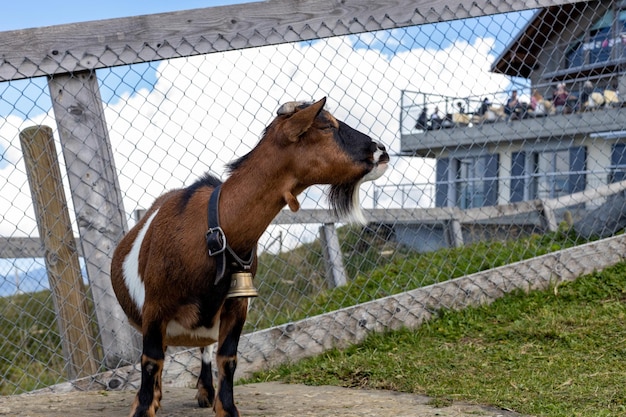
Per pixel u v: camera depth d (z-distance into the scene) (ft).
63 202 17.63
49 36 17.30
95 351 17.92
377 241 27.86
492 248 27.40
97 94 17.87
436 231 31.55
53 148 17.54
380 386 16.38
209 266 12.36
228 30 18.76
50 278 17.58
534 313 20.97
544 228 33.99
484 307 21.65
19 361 24.17
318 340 19.98
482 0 21.48
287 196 12.42
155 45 18.11
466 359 17.76
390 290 23.35
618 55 31.09
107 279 17.83
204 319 12.79
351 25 19.94
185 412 14.74
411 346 19.45
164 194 15.24
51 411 14.29
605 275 23.00
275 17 19.21
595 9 26.02
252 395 15.83
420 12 20.63
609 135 33.81
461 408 13.94
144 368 12.73
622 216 27.91
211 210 12.36
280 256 26.17
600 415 13.07
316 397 15.42
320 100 11.98
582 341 18.28
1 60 16.97
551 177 48.42
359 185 13.08
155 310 12.75
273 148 12.41
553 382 15.46
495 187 49.98
